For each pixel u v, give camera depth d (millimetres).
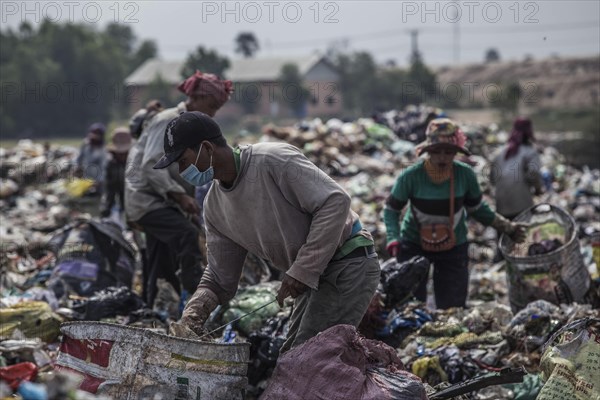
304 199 9562
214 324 13539
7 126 103625
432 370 12375
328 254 9555
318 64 124562
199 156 9398
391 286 13617
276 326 12695
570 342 10469
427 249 14820
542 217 15695
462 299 14977
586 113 100750
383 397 9047
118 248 17062
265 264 15711
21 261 20953
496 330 13641
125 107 116250
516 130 22312
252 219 9828
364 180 29859
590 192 31562
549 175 31750
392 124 35812
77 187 32469
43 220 30609
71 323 9336
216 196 10062
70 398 6738
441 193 14633
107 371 9039
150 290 15789
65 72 115500
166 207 15180
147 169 14719
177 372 9016
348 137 33906
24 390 6824
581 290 14875
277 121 103062
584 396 10094
